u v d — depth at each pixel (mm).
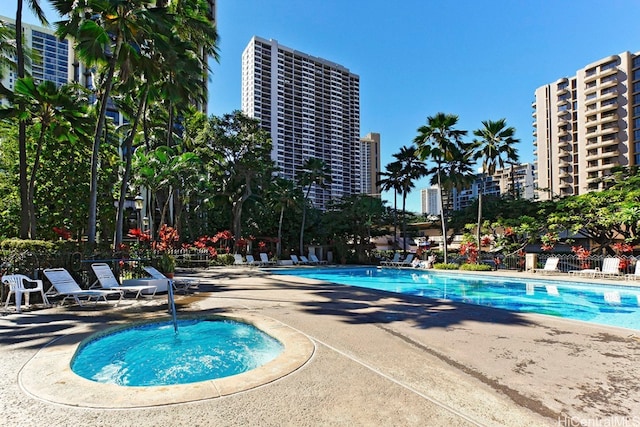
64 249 9773
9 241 9070
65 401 3113
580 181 72125
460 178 29875
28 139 17047
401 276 20047
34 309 7645
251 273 17812
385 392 3365
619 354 4617
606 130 67562
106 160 20391
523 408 3076
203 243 24625
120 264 11172
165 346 5836
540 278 15383
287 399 3180
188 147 27344
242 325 6520
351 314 7160
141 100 15711
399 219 34188
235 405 3055
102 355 5449
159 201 24031
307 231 33281
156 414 2891
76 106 12742
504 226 20797
